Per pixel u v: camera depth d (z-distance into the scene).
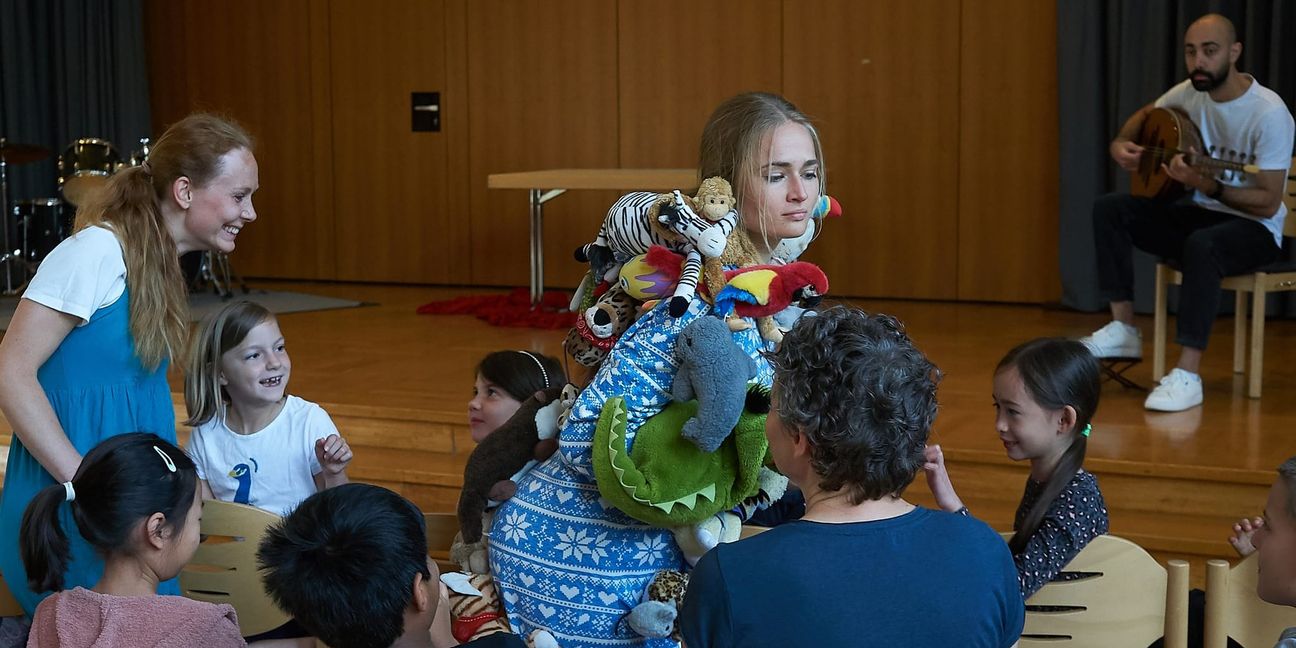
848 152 7.08
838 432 1.37
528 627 1.96
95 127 8.53
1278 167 4.29
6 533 2.13
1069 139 6.43
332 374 4.97
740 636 1.34
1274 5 5.89
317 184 8.34
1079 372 2.24
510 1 7.72
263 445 2.71
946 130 6.88
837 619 1.32
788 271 1.76
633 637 1.92
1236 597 1.99
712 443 1.72
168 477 1.84
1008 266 6.87
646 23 7.43
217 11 8.42
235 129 2.16
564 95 7.68
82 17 8.47
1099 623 2.06
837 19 7.01
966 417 4.06
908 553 1.37
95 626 1.67
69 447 2.01
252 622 2.26
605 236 1.92
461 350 5.55
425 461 4.16
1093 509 2.16
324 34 8.18
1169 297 6.32
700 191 1.80
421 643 1.65
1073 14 6.34
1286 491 1.66
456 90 7.92
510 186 6.48
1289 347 5.40
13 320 2.03
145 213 2.08
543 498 1.93
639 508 1.77
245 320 2.64
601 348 1.92
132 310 2.07
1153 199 4.50
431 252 8.13
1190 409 4.19
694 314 1.79
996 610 1.38
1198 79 4.39
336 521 1.57
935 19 6.81
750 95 1.89
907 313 6.56
